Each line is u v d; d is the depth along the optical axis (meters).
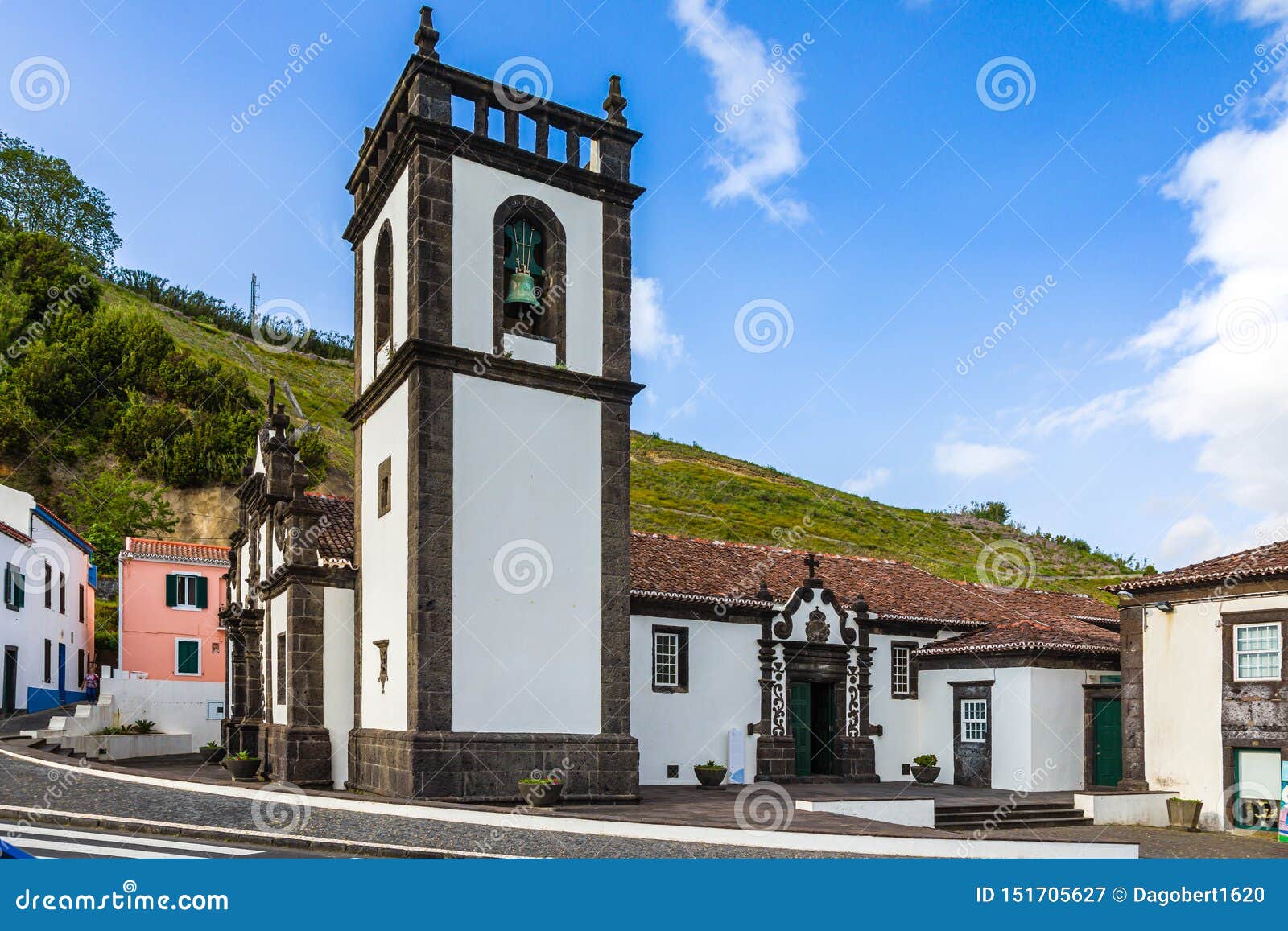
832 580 32.62
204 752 29.45
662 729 26.11
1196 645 25.75
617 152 22.70
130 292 98.94
